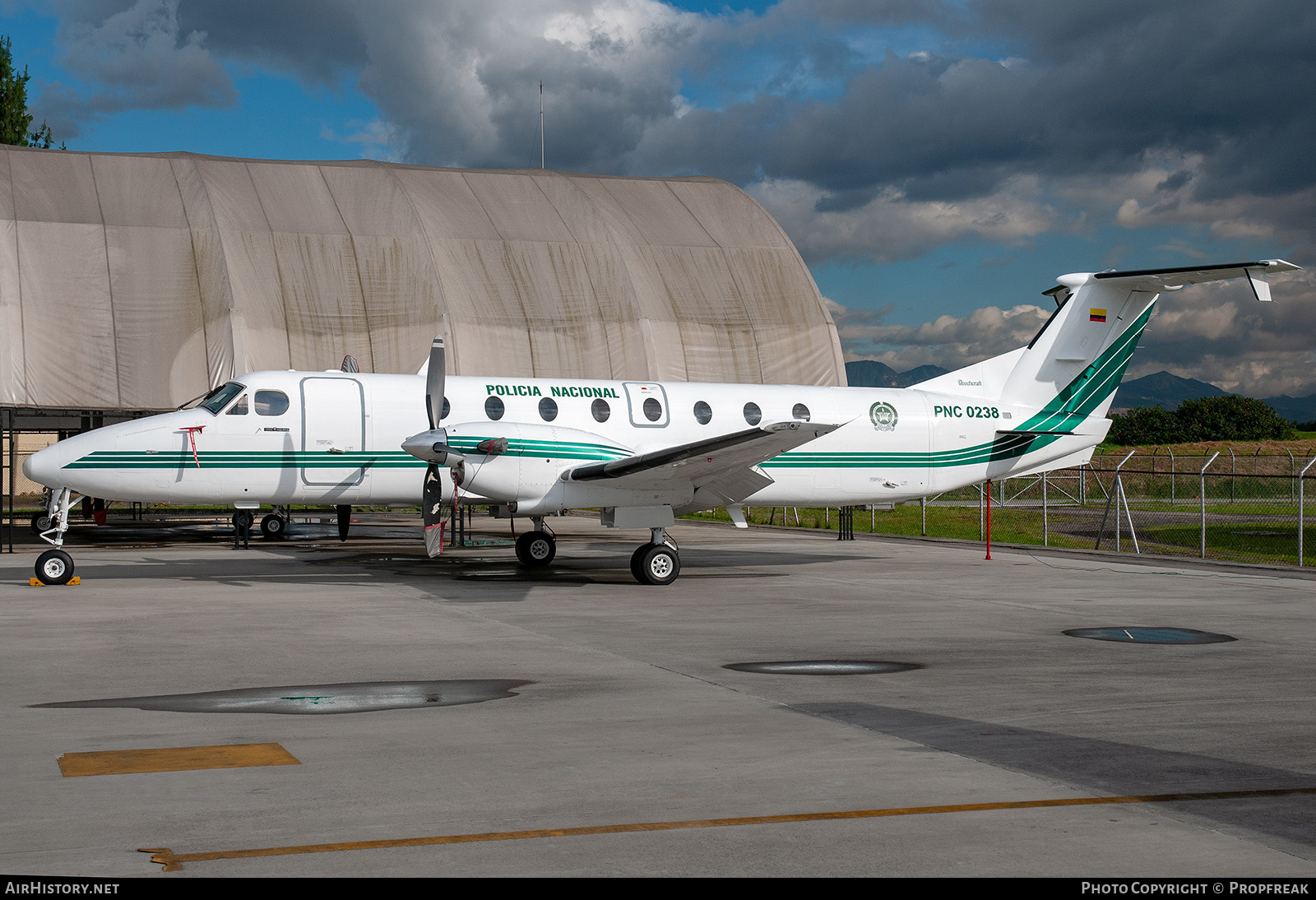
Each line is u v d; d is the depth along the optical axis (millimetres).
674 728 6789
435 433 15469
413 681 8344
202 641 10227
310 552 21250
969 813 5082
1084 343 20406
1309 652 10078
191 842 4613
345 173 32781
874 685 8281
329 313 28969
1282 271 18141
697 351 31844
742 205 36562
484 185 34125
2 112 50562
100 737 6461
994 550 23125
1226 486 51219
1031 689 8172
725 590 15195
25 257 27109
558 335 30672
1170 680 8594
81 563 18578
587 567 18594
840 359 33312
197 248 28797
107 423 27641
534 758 6035
